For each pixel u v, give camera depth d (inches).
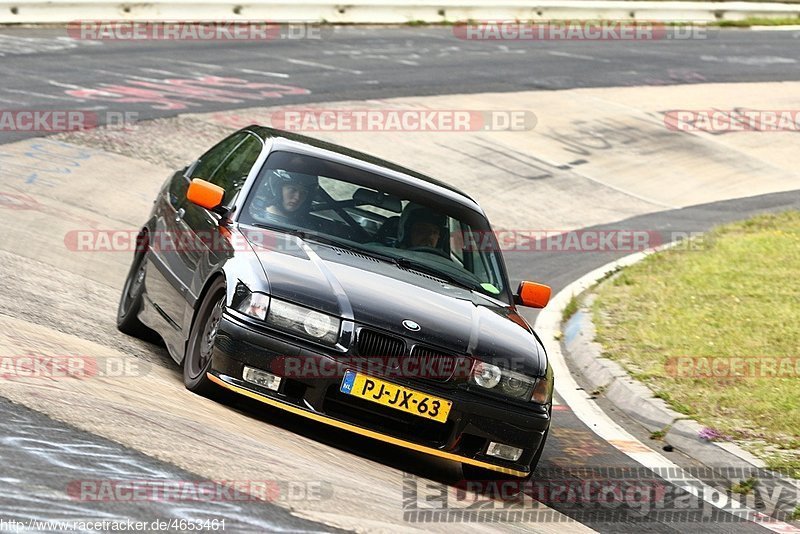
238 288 833.5
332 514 638.5
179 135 2228.1
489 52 3686.0
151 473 632.4
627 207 2407.7
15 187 1685.5
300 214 959.6
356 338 818.8
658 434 1143.6
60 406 721.6
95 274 1348.4
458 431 828.6
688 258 1931.6
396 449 911.7
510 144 2694.4
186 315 924.6
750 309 1594.5
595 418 1197.1
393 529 642.8
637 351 1402.6
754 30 4790.8
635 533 824.3
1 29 2982.3
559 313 1662.2
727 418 1152.8
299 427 861.8
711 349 1407.5
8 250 1332.4
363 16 3853.3
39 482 581.9
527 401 853.2
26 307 1062.4
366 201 995.3
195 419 774.5
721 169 2800.2
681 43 4286.4
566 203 2367.1
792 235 2103.8
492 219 2177.7
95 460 633.6
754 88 3644.2
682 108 3292.3
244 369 814.5
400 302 858.1
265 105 2591.0
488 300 960.3
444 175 2394.2
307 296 826.2
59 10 3129.9
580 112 3085.6
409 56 3442.4
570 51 3887.8
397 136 2568.9
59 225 1537.9
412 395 815.7
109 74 2642.7
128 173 1934.1
